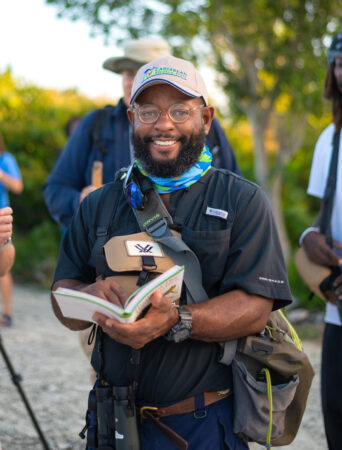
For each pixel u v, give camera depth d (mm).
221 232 2152
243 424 2152
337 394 2955
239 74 13586
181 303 2152
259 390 2170
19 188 7055
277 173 14078
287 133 14469
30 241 13305
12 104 15281
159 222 2170
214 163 3334
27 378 4961
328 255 3064
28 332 6785
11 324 7000
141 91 2182
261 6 12578
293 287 9305
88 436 2244
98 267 2207
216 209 2188
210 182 2248
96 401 2209
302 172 17375
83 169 3549
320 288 3084
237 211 2188
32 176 14523
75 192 3500
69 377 5129
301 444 4137
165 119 2172
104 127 3459
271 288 2146
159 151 2182
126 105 3443
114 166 3395
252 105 13719
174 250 2121
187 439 2141
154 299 1959
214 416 2168
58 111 16359
